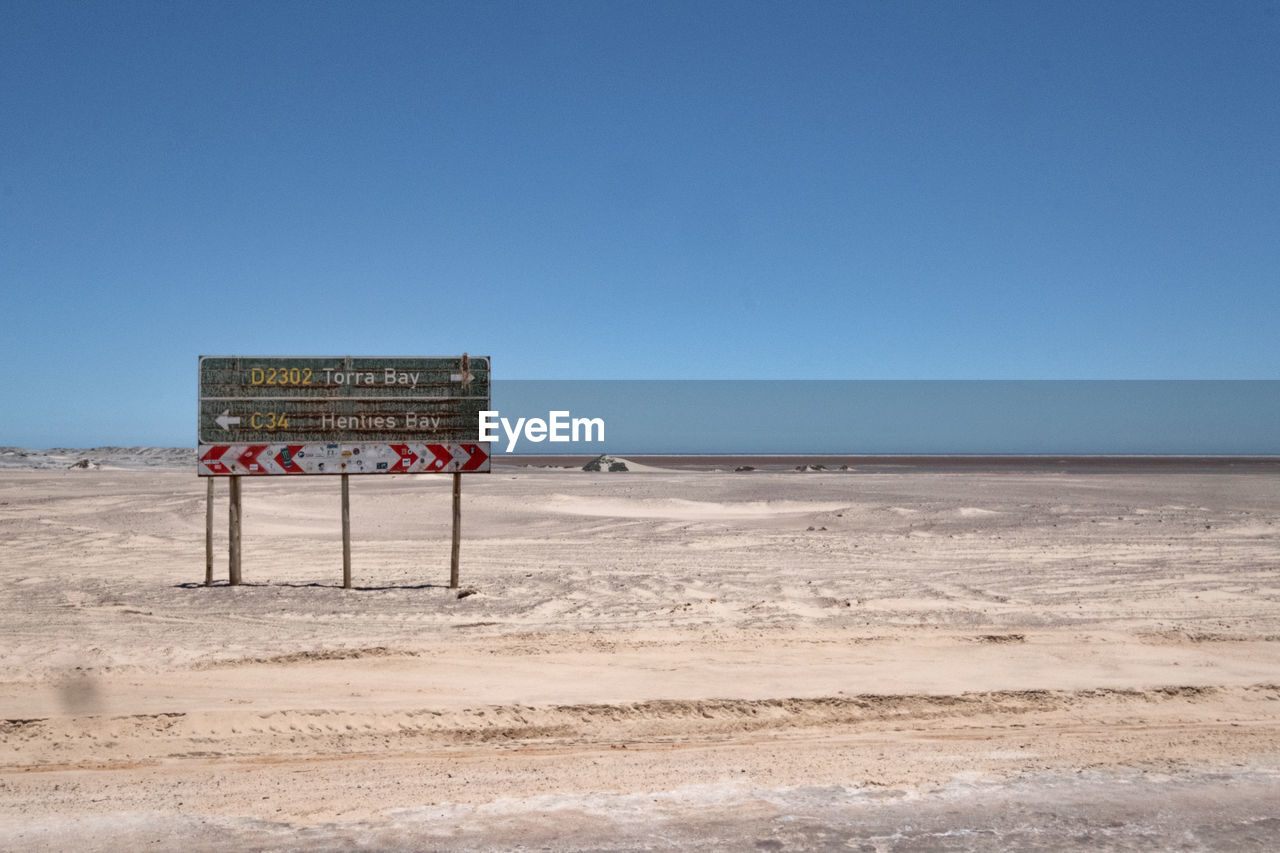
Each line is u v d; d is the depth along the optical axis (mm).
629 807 6879
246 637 12531
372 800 7008
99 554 21391
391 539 25516
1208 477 60938
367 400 16734
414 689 9977
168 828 6430
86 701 9383
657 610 14711
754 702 9594
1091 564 19906
